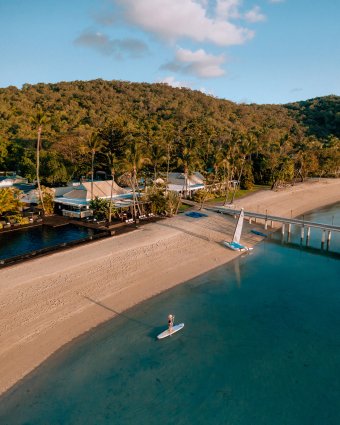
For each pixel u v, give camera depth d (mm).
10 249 40375
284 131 166500
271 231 55438
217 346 24781
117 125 88125
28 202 60000
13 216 50625
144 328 26797
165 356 23453
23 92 176500
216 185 84188
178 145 106375
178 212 62125
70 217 55938
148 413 18734
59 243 42562
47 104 160750
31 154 84125
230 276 37406
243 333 26547
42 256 38219
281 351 24375
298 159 108688
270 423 18312
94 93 194375
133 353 23656
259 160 107875
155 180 66250
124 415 18562
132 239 45594
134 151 54406
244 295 32969
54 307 28594
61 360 22656
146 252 41438
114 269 36344
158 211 59781
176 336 25859
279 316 29234
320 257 44125
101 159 85562
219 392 20359
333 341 25703
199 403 19516
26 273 33781
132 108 182250
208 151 105000
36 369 21703
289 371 22297
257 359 23406
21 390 19984
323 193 94375
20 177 80375
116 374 21578
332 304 31531
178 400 19688
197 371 22078
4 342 23859
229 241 47781
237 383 21109
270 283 35875
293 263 41812
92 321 27281
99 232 48219
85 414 18547
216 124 159125
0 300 28703
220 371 22141
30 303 28766
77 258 38250
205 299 31953
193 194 78312
